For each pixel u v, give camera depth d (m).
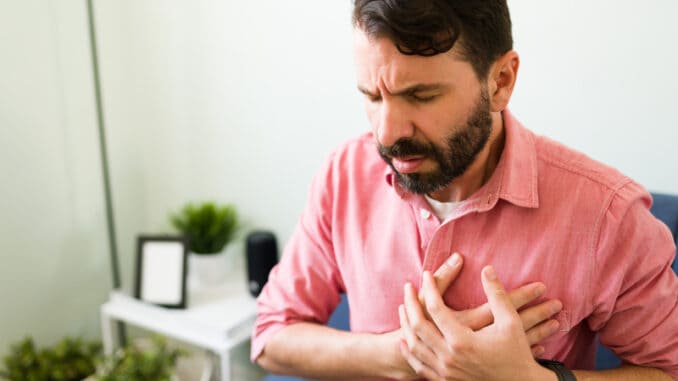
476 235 0.77
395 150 0.64
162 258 1.80
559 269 0.73
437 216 0.80
